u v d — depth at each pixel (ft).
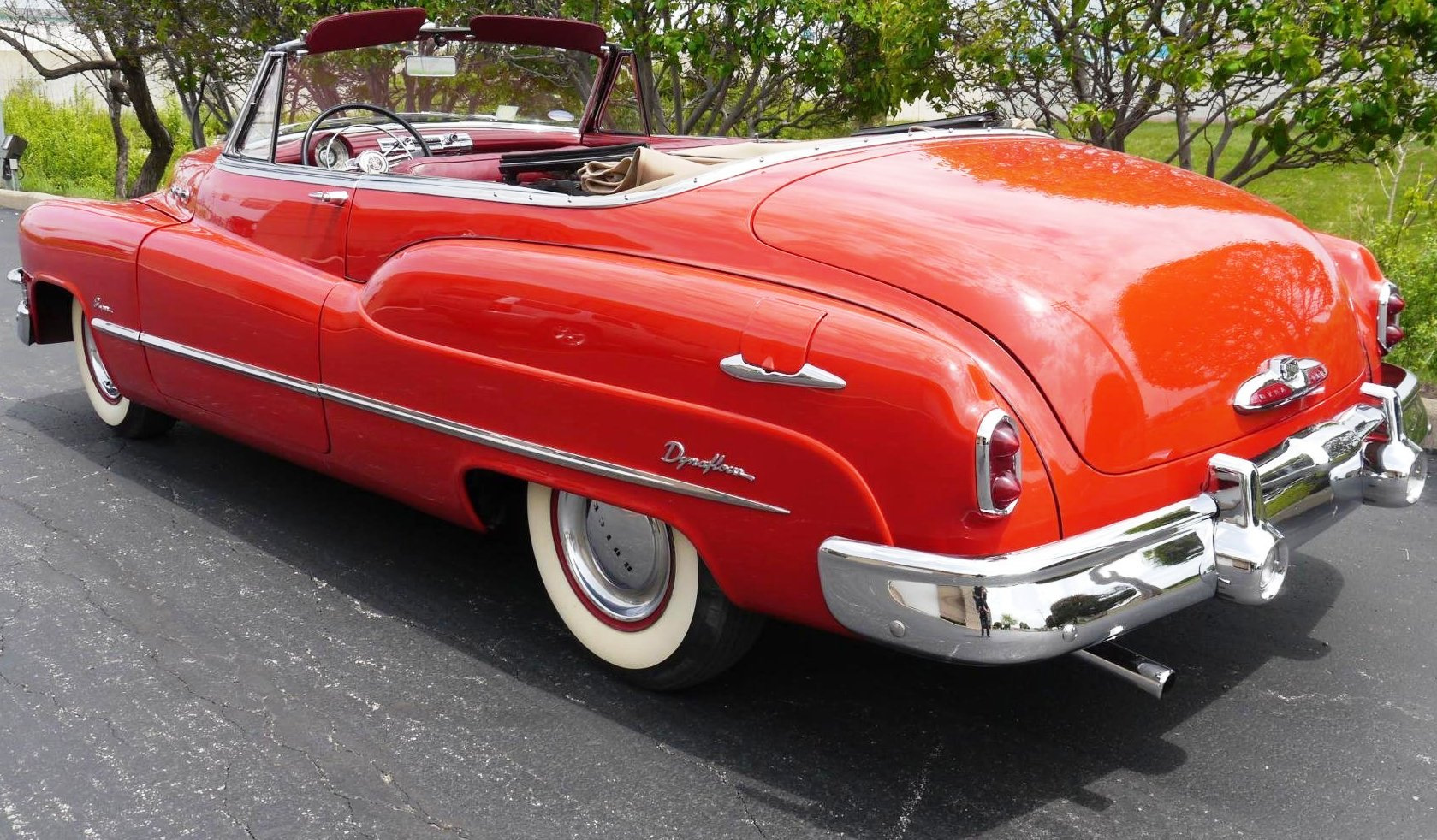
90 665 10.49
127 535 13.24
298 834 8.29
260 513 13.92
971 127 13.07
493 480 10.80
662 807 8.59
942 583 7.54
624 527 9.88
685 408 8.49
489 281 9.81
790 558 8.27
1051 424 7.79
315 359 11.45
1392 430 10.09
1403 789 8.84
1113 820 8.44
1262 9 17.39
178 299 13.07
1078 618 7.64
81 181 53.67
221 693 10.07
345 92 13.96
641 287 8.87
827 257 8.62
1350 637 11.10
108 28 36.27
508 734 9.52
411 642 10.98
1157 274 8.67
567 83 15.71
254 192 13.08
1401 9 16.62
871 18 23.75
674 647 9.63
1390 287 10.73
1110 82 19.98
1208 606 11.74
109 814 8.49
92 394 16.35
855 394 7.68
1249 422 8.86
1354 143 18.30
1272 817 8.49
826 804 8.63
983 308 7.99
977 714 9.82
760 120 27.48
